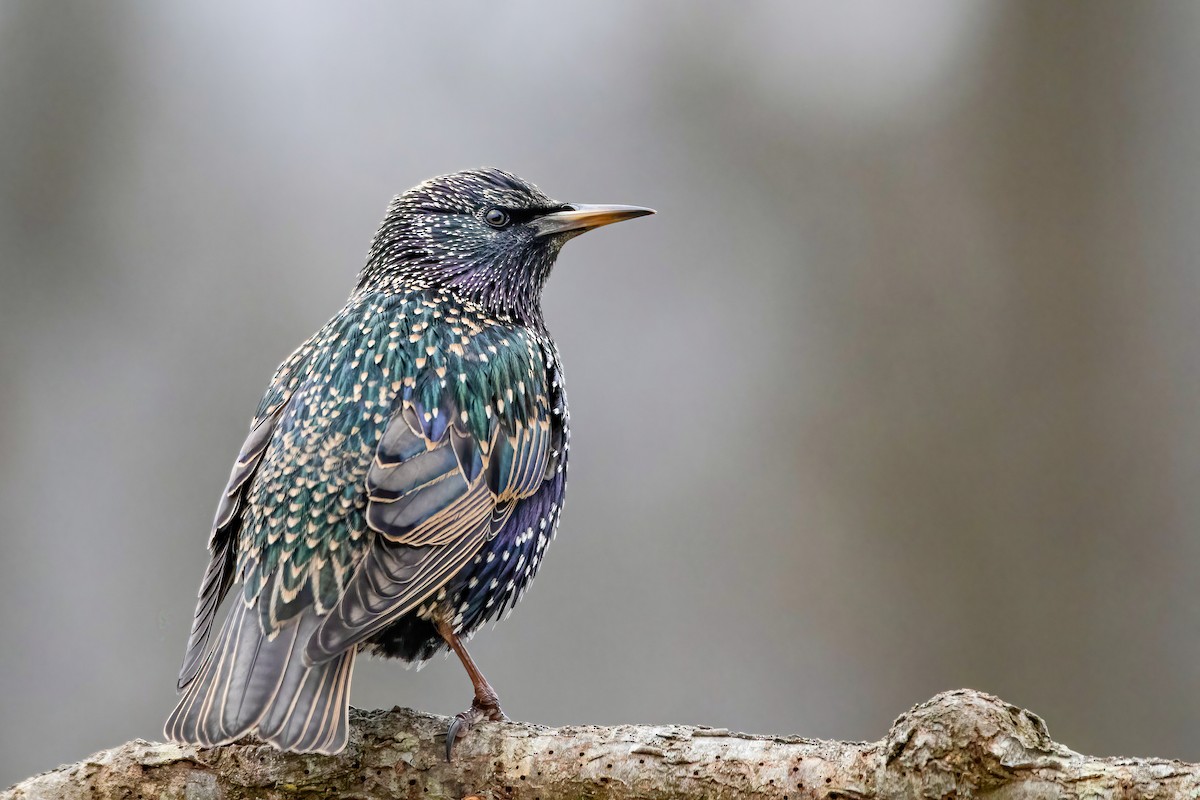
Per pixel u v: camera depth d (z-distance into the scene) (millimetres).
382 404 7484
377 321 7891
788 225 14289
